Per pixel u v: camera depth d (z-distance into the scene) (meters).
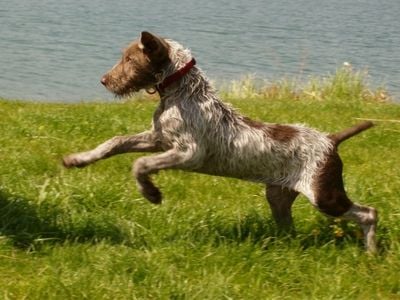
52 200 8.05
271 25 50.66
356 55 37.66
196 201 8.62
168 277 6.52
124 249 7.05
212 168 7.30
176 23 48.41
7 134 11.34
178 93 7.06
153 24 47.03
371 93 21.48
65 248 7.02
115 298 6.16
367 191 9.10
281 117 14.63
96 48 34.62
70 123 12.05
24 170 9.30
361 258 7.26
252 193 9.16
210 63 32.59
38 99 22.94
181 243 7.29
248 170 7.25
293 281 6.77
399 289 6.77
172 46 7.14
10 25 41.22
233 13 57.47
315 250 7.37
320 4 70.94
